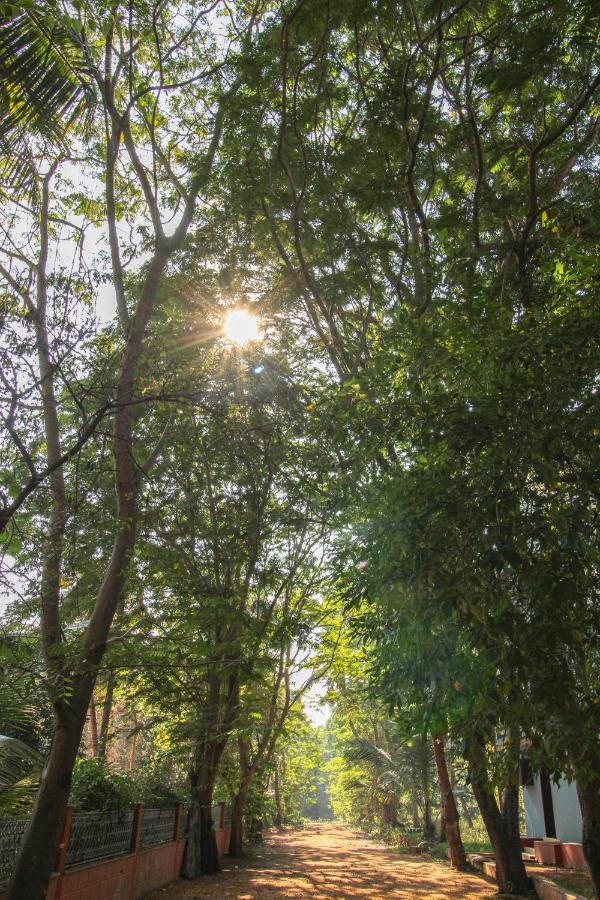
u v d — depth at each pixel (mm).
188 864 16891
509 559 4422
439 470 5246
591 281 5258
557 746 4746
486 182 8891
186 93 11148
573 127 8531
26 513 8117
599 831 7445
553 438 4668
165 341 9875
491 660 4777
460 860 19484
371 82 9523
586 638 4891
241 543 13266
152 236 10633
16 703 7945
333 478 7445
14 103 5980
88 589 11070
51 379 7422
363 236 9945
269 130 9695
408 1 8062
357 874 18234
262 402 9367
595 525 4844
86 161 10219
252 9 10398
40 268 7820
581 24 6887
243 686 17000
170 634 11023
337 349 10992
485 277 6668
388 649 5984
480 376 5383
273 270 11867
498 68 7691
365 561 5980
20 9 5727
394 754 29875
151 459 10039
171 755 16562
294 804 58188
